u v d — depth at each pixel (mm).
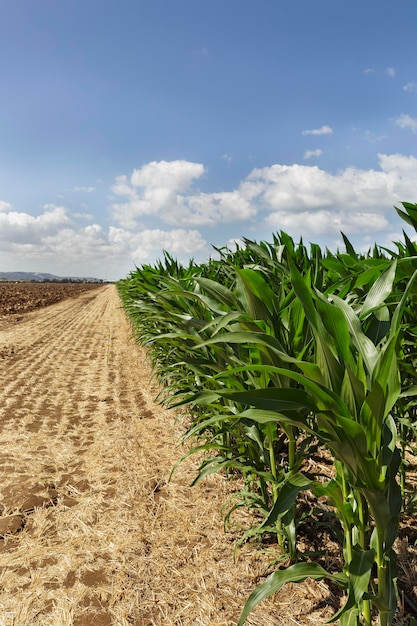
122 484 2613
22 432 3645
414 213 1522
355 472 1013
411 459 2598
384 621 1174
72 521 2250
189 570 1803
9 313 16047
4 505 2455
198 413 2816
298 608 1553
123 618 1564
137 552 1942
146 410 4156
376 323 1304
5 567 1909
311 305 1021
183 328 2338
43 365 6613
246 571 1770
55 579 1808
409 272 1571
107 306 20141
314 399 1021
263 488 1922
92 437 3496
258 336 1108
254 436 1806
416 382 1915
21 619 1589
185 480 2609
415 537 1888
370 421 982
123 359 6984
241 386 1713
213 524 2119
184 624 1520
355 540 1305
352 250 2053
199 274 3238
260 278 1354
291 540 1719
